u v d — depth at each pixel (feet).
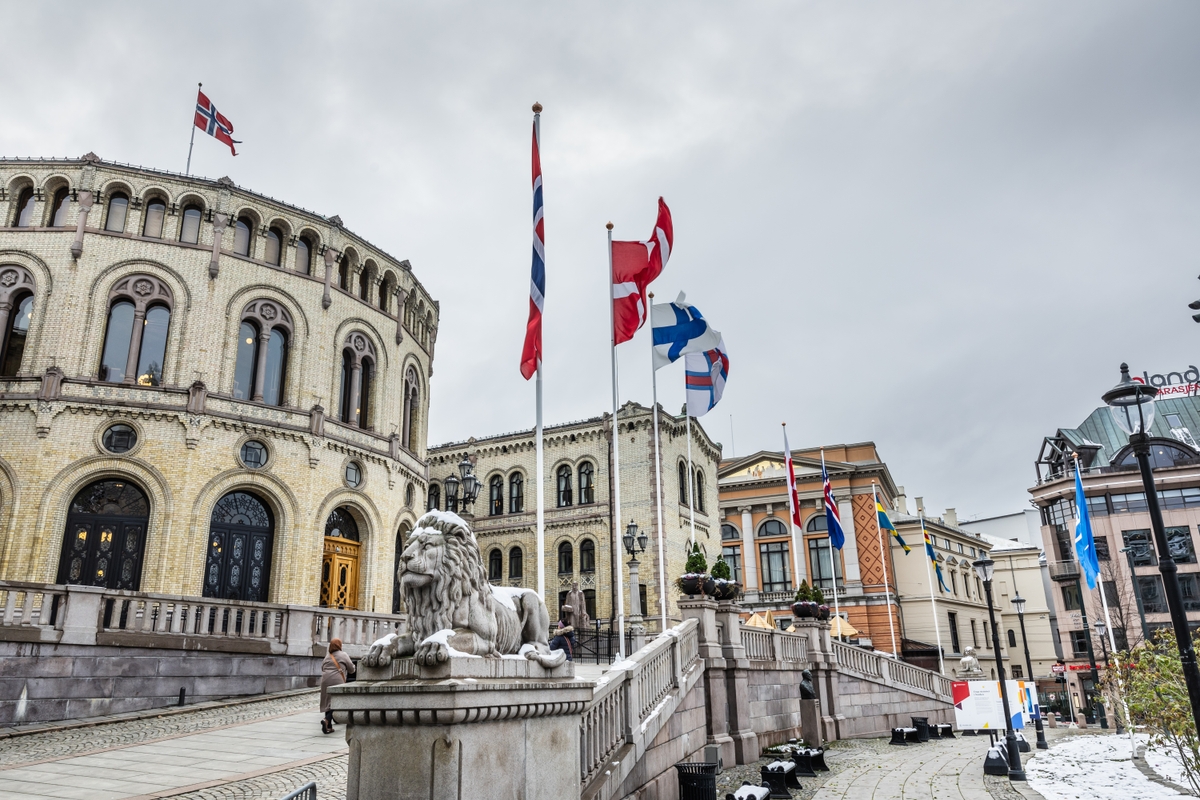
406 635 21.49
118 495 81.97
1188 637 34.06
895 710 90.17
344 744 44.06
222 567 84.33
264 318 93.20
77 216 87.45
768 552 188.85
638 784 37.09
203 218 91.71
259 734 47.67
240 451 87.15
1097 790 48.62
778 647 69.10
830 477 186.50
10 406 79.77
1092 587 92.48
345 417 99.76
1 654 52.95
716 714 54.03
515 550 153.07
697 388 65.31
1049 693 214.07
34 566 75.87
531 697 23.21
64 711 54.85
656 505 140.46
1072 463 195.00
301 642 69.46
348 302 101.71
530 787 23.27
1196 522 179.93
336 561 94.79
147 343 87.61
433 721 19.85
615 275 57.57
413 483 110.93
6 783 34.30
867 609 176.65
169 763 38.78
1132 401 36.70
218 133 101.71
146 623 61.41
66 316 83.97
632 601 99.96
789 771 46.16
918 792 48.01
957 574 212.02
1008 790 48.85
